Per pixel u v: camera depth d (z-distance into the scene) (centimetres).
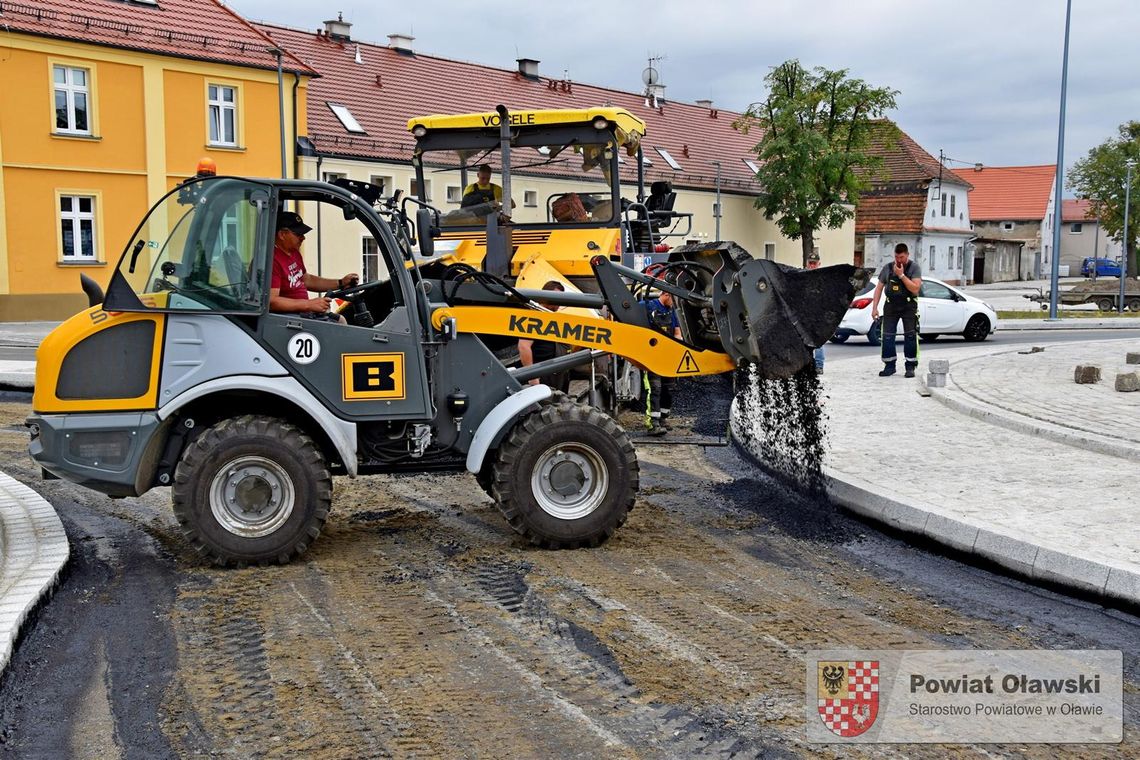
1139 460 880
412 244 741
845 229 5369
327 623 553
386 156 3466
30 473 928
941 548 686
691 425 1118
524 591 603
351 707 451
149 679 484
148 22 3047
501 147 1130
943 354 1916
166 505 816
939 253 6638
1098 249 9600
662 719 437
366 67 3816
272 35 3675
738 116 5419
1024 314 3634
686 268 782
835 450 942
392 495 848
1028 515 694
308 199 662
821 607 577
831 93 4403
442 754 409
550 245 1145
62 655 515
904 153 6581
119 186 2977
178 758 409
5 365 1661
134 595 602
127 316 633
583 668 490
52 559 636
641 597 593
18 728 438
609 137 1144
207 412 673
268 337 647
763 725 431
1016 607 579
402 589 608
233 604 584
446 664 496
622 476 690
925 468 858
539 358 842
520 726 431
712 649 514
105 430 630
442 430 696
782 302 737
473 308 698
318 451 656
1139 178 5634
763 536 726
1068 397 1218
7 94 2748
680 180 4525
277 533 648
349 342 660
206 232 641
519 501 679
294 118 3278
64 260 2886
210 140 3144
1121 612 570
